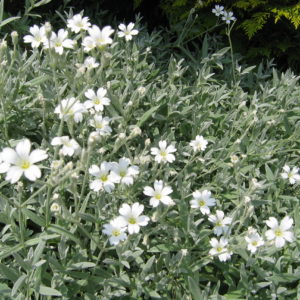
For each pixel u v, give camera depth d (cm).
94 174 28
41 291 27
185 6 62
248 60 64
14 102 36
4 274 26
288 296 33
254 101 45
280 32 63
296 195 40
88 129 37
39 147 35
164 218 33
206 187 37
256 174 40
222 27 63
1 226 34
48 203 27
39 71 42
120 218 27
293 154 43
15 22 53
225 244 30
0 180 34
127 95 43
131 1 68
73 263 29
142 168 31
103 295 29
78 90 37
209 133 44
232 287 31
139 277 30
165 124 43
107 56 27
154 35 55
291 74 52
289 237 29
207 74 48
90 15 63
